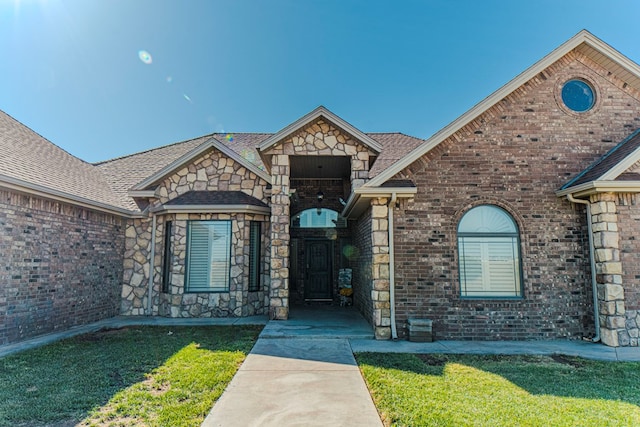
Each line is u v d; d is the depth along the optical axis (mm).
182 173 11852
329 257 14312
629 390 4832
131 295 11148
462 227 8312
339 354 6617
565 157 8375
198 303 10609
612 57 8453
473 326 7863
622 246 7387
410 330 7660
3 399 4434
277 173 10188
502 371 5648
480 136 8461
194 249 10961
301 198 14125
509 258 8188
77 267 9273
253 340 7707
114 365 5859
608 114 8539
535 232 8125
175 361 6086
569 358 6406
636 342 7168
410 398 4500
